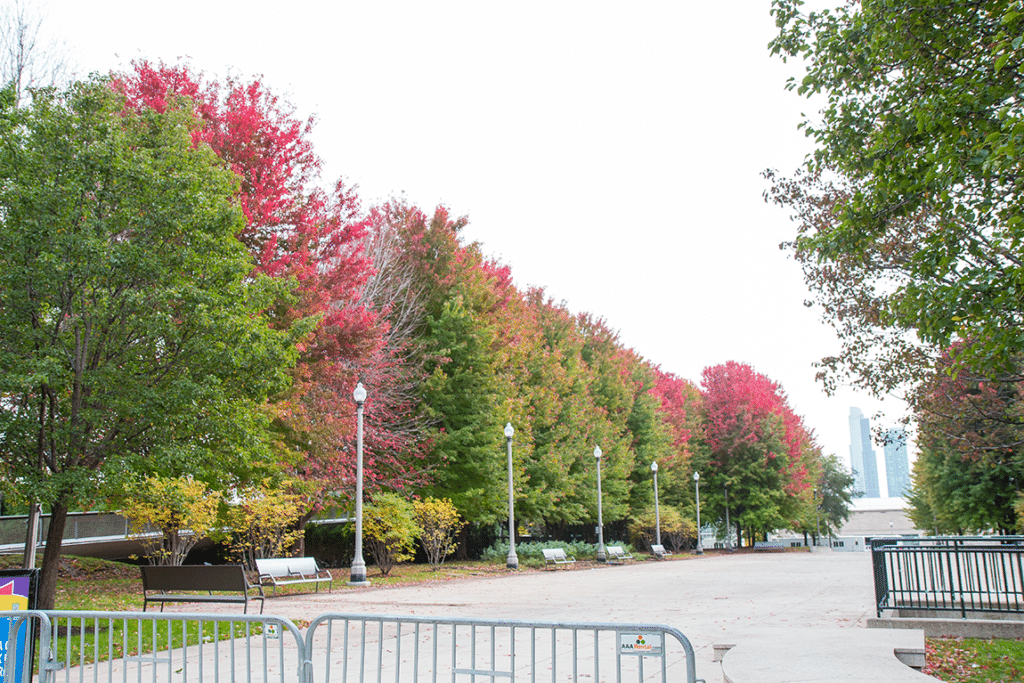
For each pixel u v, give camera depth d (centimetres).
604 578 2423
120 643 1010
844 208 1010
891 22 902
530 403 3744
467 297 3388
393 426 3077
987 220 861
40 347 1100
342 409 2225
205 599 1247
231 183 1331
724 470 5694
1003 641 966
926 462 3950
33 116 1109
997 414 1522
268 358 1246
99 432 1189
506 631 1132
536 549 3419
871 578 2200
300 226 2095
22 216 1066
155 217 1123
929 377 1522
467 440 3114
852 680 603
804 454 6438
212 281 1211
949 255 851
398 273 3341
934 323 852
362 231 2338
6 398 1148
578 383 4203
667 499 5297
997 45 746
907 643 784
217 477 1648
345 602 1584
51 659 615
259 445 1278
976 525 3766
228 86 2183
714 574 2552
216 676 521
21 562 2080
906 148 938
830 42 984
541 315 4447
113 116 1177
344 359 2330
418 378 3189
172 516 1814
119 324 1145
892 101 968
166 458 1120
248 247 1997
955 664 828
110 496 1331
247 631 515
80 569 2161
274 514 2025
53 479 1050
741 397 5719
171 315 1157
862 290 1484
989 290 797
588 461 4112
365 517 2547
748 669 649
